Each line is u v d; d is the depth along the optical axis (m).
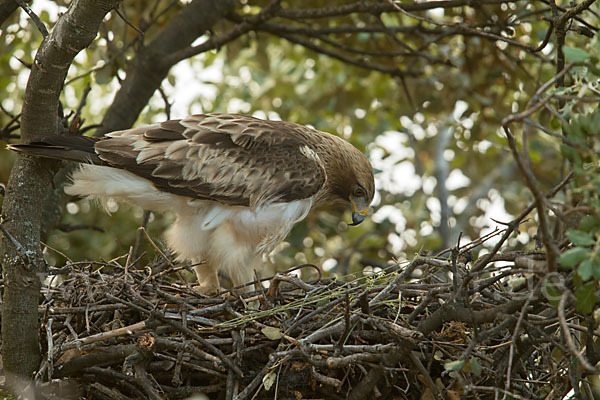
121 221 16.25
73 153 10.48
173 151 11.16
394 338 8.41
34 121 9.06
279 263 16.42
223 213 11.41
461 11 15.21
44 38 8.52
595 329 7.98
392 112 18.25
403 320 8.84
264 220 11.46
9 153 14.95
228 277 12.20
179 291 10.16
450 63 14.49
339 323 8.60
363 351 8.30
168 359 8.83
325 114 18.97
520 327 7.64
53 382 8.71
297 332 9.05
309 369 8.81
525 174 6.08
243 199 11.38
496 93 15.99
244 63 18.77
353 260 16.64
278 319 9.19
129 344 8.62
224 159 11.37
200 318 9.02
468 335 8.71
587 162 6.88
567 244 7.48
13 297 8.63
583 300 6.47
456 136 17.42
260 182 11.47
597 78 7.64
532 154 16.45
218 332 9.10
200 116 11.82
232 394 8.38
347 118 18.97
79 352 8.52
